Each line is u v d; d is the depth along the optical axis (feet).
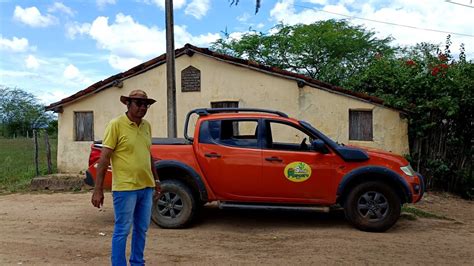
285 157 21.93
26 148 80.38
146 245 19.42
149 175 14.61
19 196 33.63
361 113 36.40
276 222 24.06
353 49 70.95
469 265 17.04
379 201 21.95
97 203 13.99
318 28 73.15
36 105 169.27
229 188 22.15
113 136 13.94
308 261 17.24
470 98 32.99
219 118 22.82
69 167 42.09
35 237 20.95
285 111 37.47
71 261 17.19
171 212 22.53
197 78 39.47
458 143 34.86
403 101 34.76
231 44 77.15
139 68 40.14
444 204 30.99
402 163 22.29
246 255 18.01
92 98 41.47
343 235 21.25
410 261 17.38
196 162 22.44
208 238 20.71
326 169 21.81
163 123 40.11
